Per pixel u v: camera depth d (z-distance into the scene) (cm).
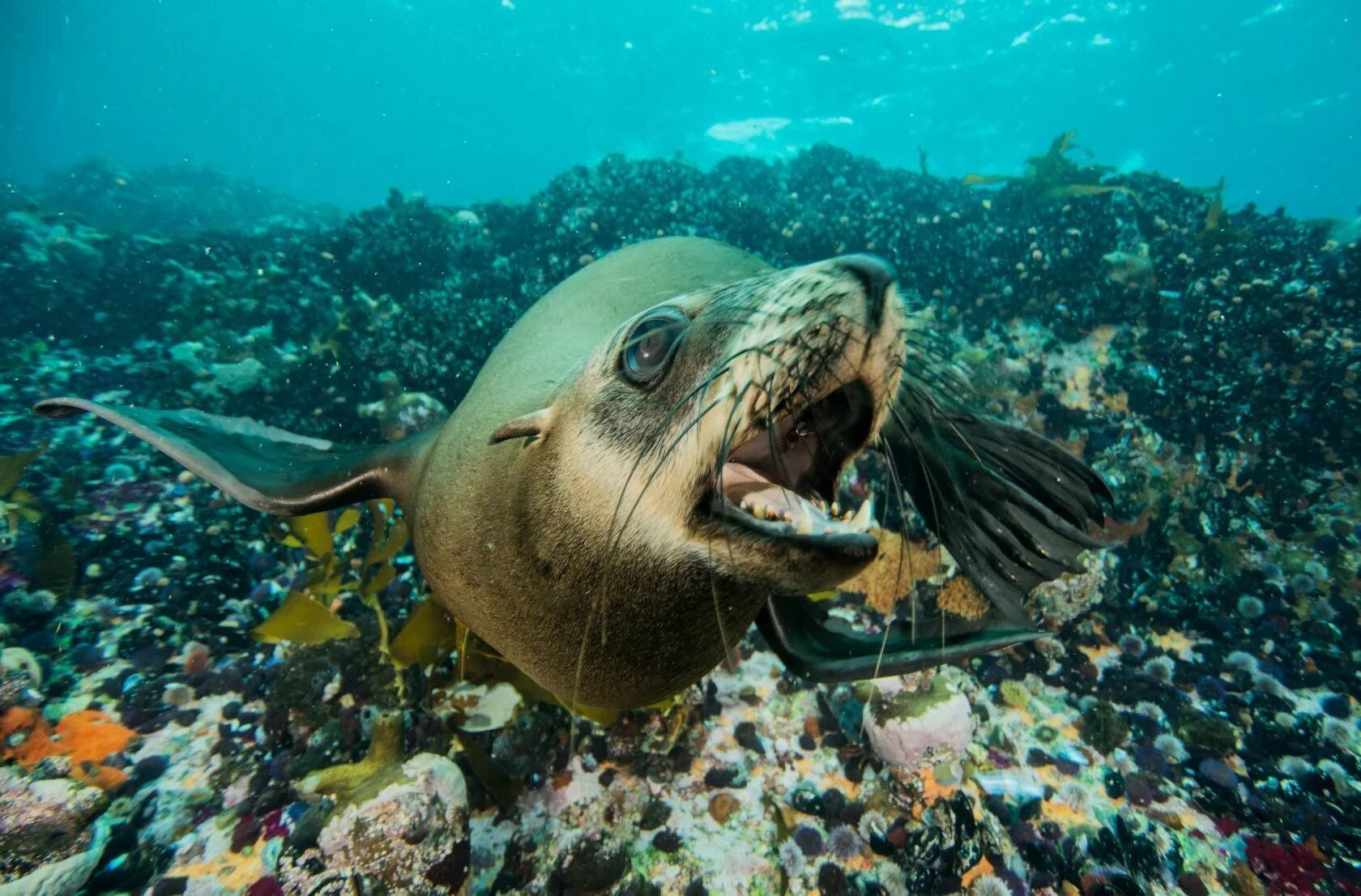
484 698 71
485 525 46
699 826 70
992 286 147
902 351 34
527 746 72
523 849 67
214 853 62
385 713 69
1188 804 80
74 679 75
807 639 56
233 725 73
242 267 178
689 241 86
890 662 47
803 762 77
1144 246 145
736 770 74
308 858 56
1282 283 138
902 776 71
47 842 58
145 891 59
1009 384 133
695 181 192
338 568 82
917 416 52
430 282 160
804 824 71
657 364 38
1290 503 120
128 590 86
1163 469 123
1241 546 116
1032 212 172
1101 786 80
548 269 160
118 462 109
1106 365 135
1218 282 140
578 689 47
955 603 94
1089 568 98
